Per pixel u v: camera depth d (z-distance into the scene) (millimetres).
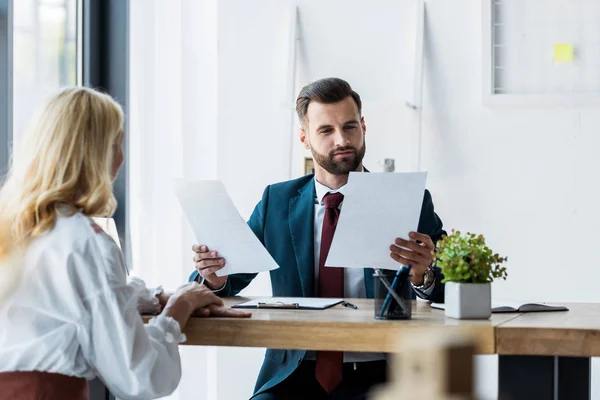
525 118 3023
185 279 3236
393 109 3123
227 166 3266
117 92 3146
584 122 2975
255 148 3250
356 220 1827
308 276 2182
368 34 3164
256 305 1877
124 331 1467
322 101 2232
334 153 2211
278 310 1822
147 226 3186
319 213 2244
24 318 1462
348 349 1591
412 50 3121
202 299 1711
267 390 2045
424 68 3113
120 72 3146
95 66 3102
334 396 1992
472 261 1658
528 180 3023
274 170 3236
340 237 1845
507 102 3000
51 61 2822
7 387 1454
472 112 3068
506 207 3041
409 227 1825
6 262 1483
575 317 1696
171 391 1567
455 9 3078
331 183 2256
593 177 2973
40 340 1450
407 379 708
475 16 3059
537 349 1504
